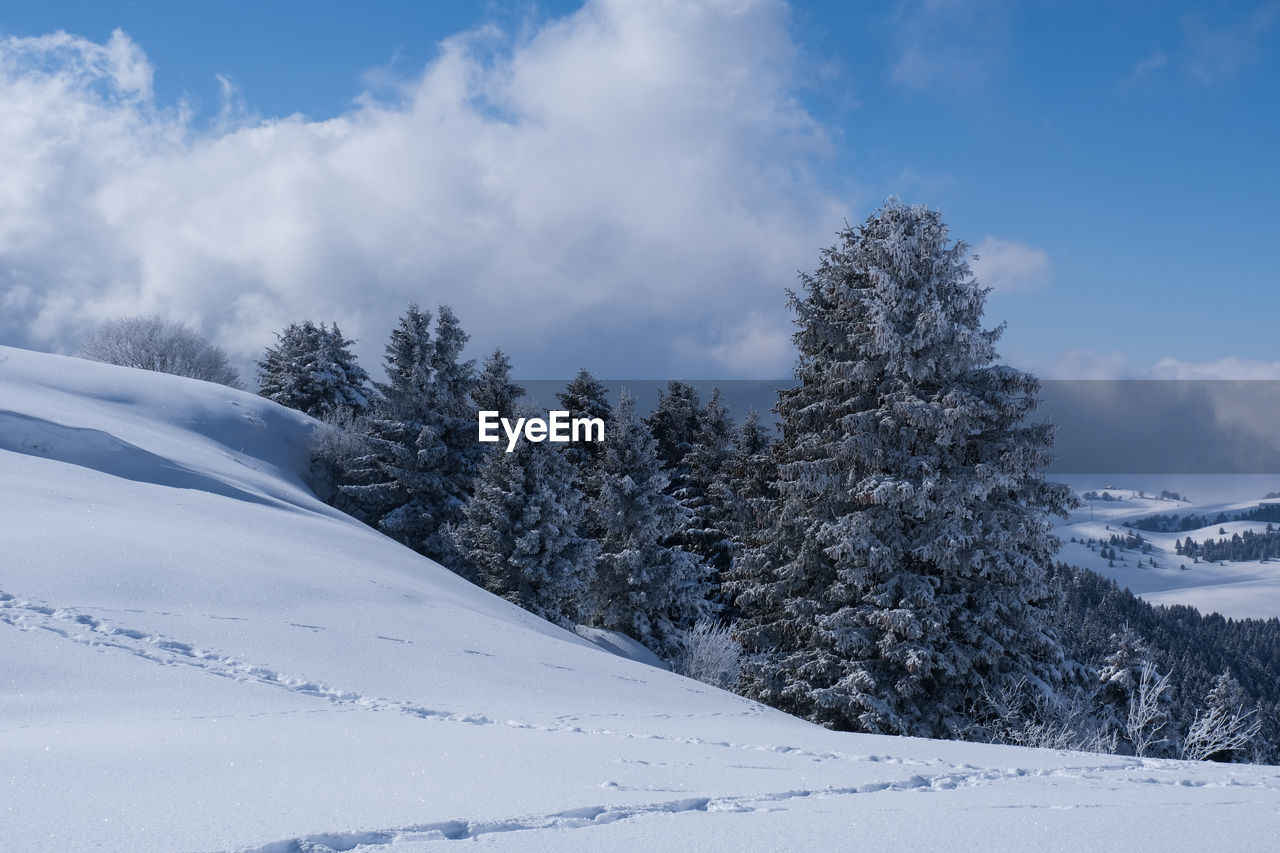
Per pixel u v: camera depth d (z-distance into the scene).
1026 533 21.27
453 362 42.47
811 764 5.61
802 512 24.25
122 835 2.91
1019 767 5.86
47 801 3.39
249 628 9.91
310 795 3.62
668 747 6.11
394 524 38.38
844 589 22.06
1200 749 16.31
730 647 30.95
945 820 3.62
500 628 14.05
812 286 27.38
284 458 42.97
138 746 4.86
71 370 41.19
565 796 3.77
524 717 7.90
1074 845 3.27
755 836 3.21
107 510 15.04
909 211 23.27
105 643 8.27
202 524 16.64
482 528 34.34
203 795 3.57
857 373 22.62
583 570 35.19
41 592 9.53
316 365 61.12
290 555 14.86
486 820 3.25
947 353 21.78
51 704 6.46
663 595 37.72
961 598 20.91
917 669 19.61
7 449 21.81
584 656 13.83
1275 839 3.48
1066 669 21.55
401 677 9.34
